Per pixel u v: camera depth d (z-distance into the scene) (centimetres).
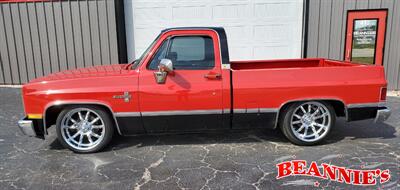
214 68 428
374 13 837
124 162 408
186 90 425
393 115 608
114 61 947
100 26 929
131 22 934
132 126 435
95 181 358
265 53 927
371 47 857
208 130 450
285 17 901
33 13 941
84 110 430
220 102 431
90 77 424
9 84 993
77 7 925
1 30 960
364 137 488
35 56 970
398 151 431
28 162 412
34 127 424
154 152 440
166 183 351
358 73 439
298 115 452
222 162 403
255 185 344
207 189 336
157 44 430
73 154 437
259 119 443
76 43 948
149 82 424
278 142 471
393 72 859
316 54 891
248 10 903
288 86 431
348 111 444
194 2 909
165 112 429
